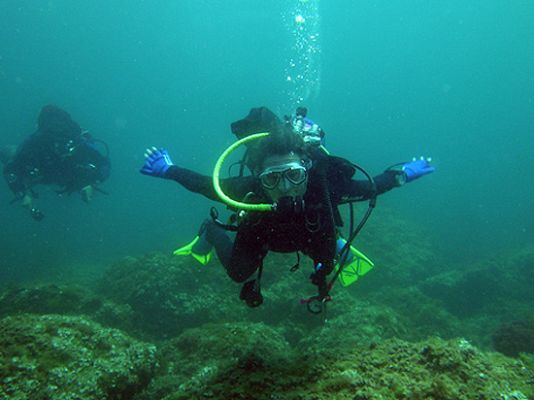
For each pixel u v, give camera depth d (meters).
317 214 2.70
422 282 10.84
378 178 3.19
